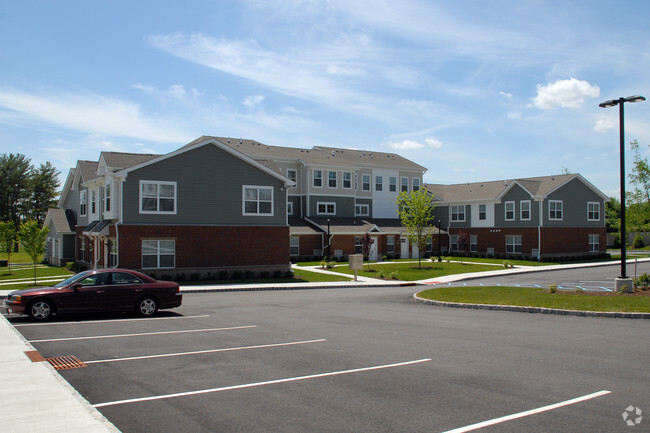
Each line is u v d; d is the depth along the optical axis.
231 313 16.52
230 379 8.16
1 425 5.78
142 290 15.59
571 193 48.62
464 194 54.19
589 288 25.36
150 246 28.11
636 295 17.69
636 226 26.89
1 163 76.31
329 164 47.62
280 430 5.92
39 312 14.64
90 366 9.06
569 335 11.99
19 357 9.42
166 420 6.28
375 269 37.47
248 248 30.95
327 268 37.59
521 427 5.96
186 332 12.67
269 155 45.38
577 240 48.84
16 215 76.75
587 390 7.41
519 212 47.78
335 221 46.69
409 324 13.97
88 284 15.20
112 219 28.33
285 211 32.47
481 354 9.93
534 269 38.12
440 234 54.12
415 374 8.41
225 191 30.41
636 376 8.19
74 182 38.72
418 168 55.47
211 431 5.90
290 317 15.52
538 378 8.10
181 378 8.23
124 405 6.87
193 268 29.20
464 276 33.25
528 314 15.86
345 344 11.03
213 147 30.06
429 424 6.08
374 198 52.19
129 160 29.56
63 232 39.75
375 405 6.81
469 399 7.04
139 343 11.21
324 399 7.08
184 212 29.14
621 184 19.20
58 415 6.14
